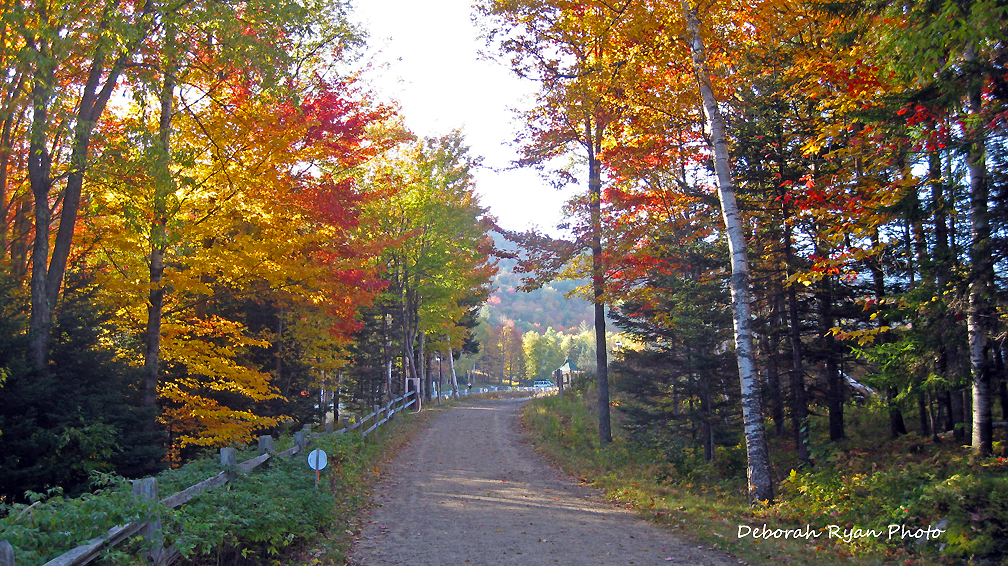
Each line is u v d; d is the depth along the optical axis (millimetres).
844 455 14852
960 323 11281
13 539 4547
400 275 34938
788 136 15086
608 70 15703
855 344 15977
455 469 16875
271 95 13430
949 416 16156
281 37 13547
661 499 12219
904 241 12914
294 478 10273
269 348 22781
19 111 13195
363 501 12023
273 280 15164
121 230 14883
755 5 14734
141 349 16922
